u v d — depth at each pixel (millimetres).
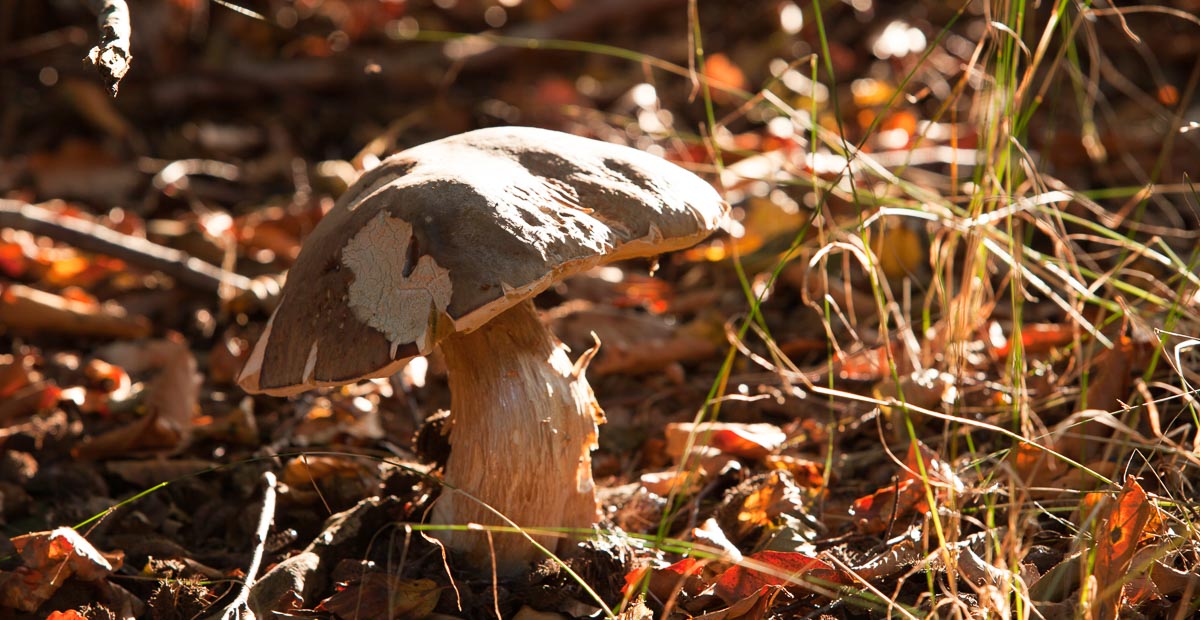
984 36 1049
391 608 949
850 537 1001
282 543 1015
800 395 1103
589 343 1185
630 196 945
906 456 1044
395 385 1123
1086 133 1160
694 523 1021
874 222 1190
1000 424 1048
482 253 920
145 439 1099
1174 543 933
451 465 976
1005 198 1047
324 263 944
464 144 964
